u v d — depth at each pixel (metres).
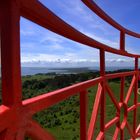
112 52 3.26
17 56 1.21
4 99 1.19
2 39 1.18
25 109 1.30
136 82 4.39
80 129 2.37
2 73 1.19
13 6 1.17
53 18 1.58
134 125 4.37
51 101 1.60
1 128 1.10
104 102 2.95
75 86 2.06
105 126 3.05
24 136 1.30
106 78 3.04
